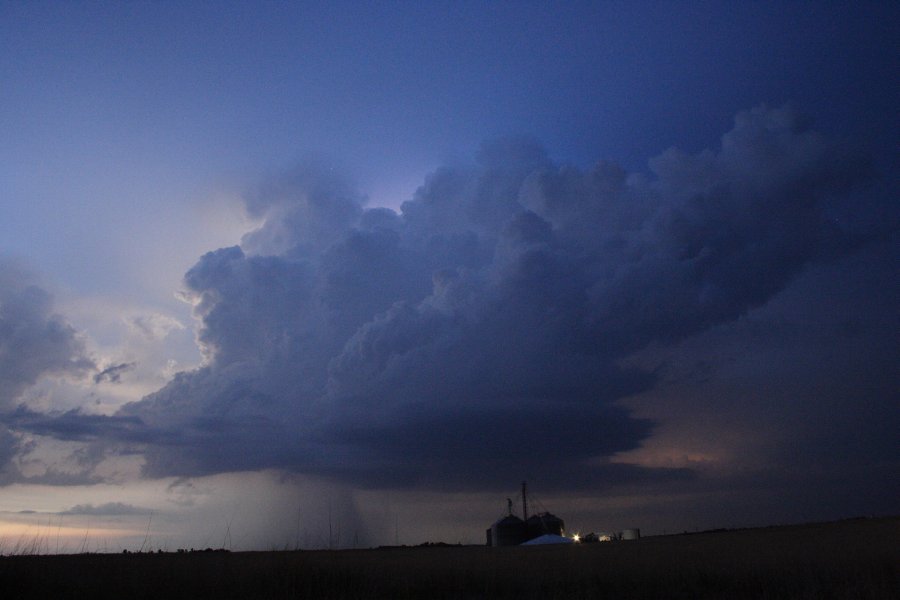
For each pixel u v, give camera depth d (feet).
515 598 90.68
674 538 273.13
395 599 89.81
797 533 250.16
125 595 82.89
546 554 175.22
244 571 98.48
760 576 96.84
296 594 86.38
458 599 90.63
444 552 200.03
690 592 91.81
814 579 90.94
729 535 266.57
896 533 229.45
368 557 160.45
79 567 97.81
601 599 88.99
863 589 81.30
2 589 80.38
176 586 87.40
